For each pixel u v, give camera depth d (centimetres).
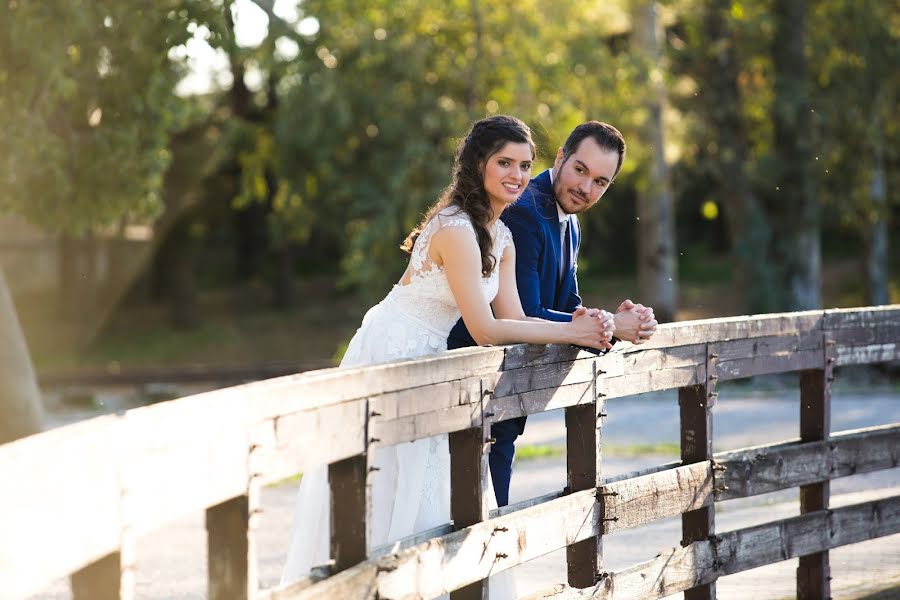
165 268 4384
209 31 1224
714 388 605
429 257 535
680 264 4972
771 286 2609
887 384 2077
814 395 661
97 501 299
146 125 1251
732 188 2680
